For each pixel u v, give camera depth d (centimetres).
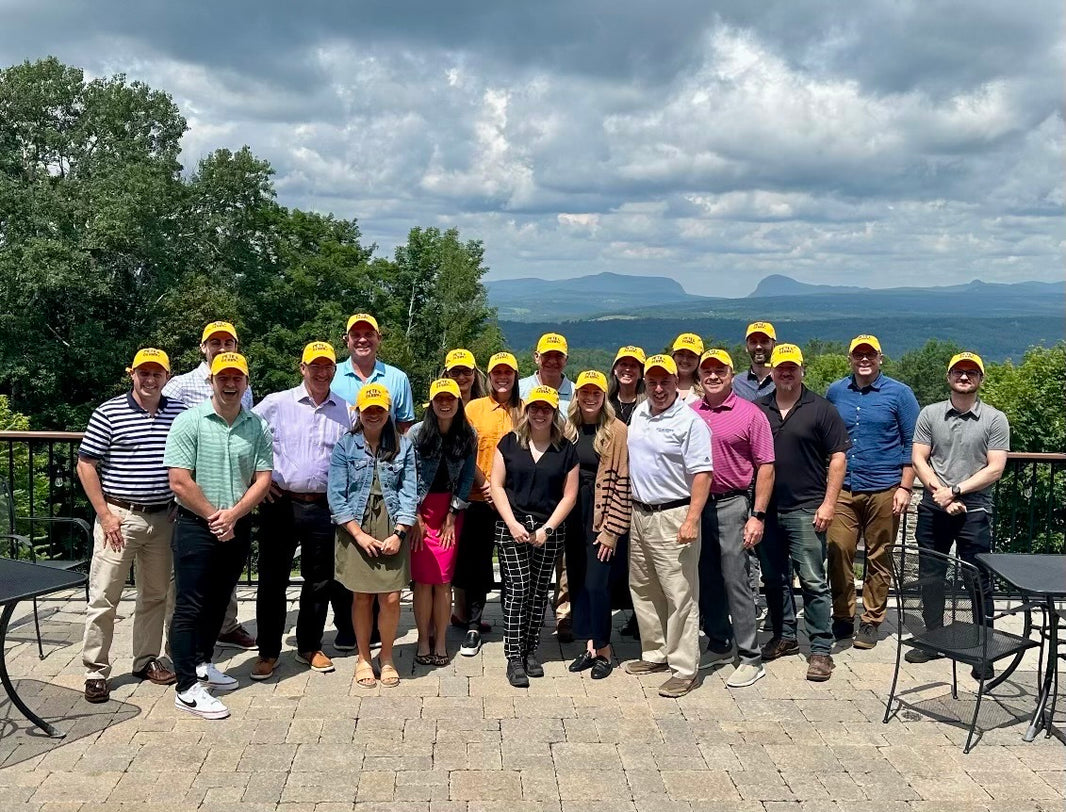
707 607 540
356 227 4634
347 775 386
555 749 415
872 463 554
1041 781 391
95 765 392
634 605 515
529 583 501
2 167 3331
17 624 570
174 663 446
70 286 3078
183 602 445
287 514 493
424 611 517
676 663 485
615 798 372
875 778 393
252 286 4078
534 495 495
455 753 409
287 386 3794
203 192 3925
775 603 542
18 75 3447
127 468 460
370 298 4588
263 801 364
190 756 401
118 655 521
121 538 456
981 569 514
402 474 486
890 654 549
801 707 468
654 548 489
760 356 614
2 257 3023
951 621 450
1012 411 2850
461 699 470
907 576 480
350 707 457
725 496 509
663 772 395
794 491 522
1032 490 637
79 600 618
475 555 542
